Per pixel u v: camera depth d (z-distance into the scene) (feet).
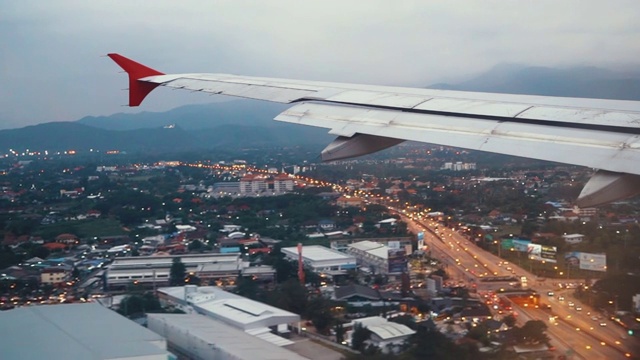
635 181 18.34
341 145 26.89
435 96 30.09
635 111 23.17
